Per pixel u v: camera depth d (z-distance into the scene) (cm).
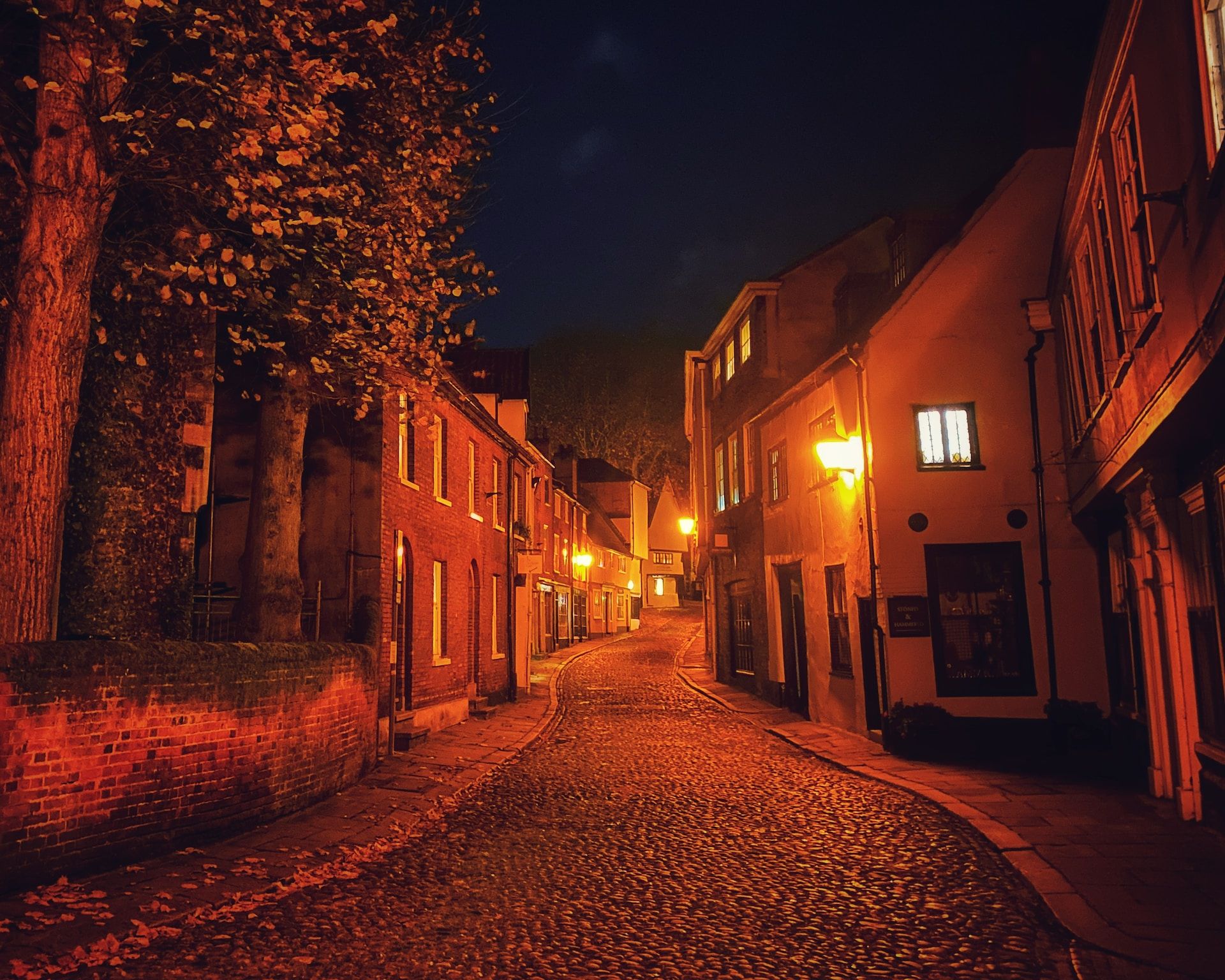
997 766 1225
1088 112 837
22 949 534
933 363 1413
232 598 1353
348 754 1102
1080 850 772
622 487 6184
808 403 1738
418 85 1030
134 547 975
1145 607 996
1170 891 662
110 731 709
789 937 582
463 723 1777
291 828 881
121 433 967
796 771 1223
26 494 679
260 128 741
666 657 3503
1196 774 873
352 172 977
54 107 699
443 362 1202
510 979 512
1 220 864
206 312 992
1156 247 698
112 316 949
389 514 1411
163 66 832
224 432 1417
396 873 739
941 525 1384
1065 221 1079
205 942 569
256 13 773
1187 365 629
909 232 1577
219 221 961
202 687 809
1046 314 1383
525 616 2356
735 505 2314
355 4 823
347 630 1326
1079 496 1240
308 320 951
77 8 700
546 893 679
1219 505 781
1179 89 596
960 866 748
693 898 665
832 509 1605
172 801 770
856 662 1501
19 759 634
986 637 1367
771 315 2047
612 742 1526
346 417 1378
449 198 1079
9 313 795
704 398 2722
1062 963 537
